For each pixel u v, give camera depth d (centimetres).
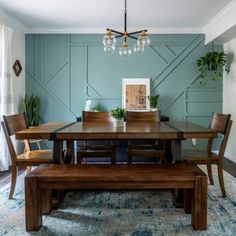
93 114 353
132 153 292
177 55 500
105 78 505
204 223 201
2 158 377
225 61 467
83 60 504
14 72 457
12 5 371
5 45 382
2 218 225
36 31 497
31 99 484
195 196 201
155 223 213
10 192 269
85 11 397
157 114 345
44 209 231
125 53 321
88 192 289
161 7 379
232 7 369
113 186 202
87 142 383
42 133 229
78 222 217
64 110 508
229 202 257
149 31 494
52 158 263
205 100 504
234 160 441
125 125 287
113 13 406
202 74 485
